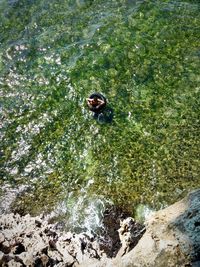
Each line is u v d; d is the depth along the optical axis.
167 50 14.68
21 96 13.97
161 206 10.91
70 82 13.99
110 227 10.58
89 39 15.27
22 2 17.30
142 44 14.86
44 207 11.22
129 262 8.60
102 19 16.00
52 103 13.62
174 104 13.17
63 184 11.73
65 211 11.06
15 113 13.55
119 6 16.45
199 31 15.22
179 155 11.95
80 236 10.39
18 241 9.98
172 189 11.23
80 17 16.30
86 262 9.67
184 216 9.10
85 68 14.30
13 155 12.54
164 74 13.97
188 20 15.60
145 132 12.58
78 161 12.19
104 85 13.77
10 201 11.43
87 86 13.78
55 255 9.74
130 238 9.92
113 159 12.05
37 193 11.59
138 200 11.10
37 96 13.88
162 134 12.49
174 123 12.72
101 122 12.90
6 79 14.53
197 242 8.34
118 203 11.09
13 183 11.89
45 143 12.71
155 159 11.92
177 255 8.23
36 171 12.12
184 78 13.81
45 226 10.66
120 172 11.75
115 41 15.02
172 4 16.23
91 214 10.91
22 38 15.84
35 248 9.82
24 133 13.02
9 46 15.58
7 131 13.12
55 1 17.16
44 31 15.98
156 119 12.85
